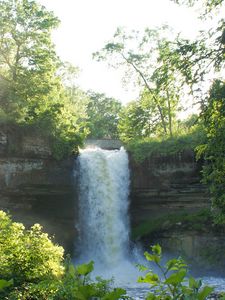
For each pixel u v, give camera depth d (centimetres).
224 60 1385
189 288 491
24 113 3322
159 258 519
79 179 3416
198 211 3375
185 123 4566
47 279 1062
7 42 3647
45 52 3641
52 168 3297
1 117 3142
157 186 3469
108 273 3173
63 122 3409
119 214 3509
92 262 577
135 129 4944
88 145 4975
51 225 3397
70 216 3466
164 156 3438
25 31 3619
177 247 3212
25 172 3200
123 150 3584
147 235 3369
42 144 3241
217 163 1691
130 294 2056
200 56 1403
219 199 1888
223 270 3038
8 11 3600
